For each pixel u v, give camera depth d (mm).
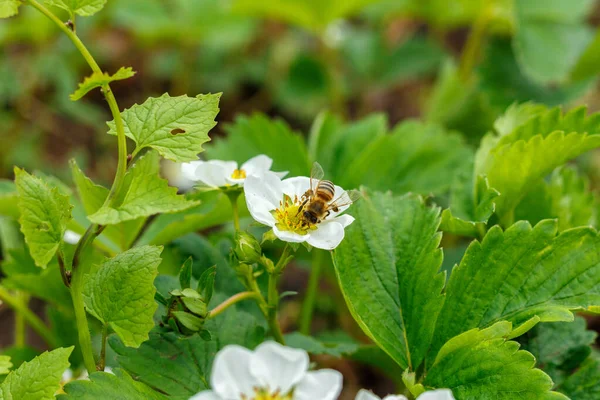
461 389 418
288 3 750
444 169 542
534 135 468
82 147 878
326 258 543
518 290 431
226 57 952
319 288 649
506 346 414
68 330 494
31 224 402
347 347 475
